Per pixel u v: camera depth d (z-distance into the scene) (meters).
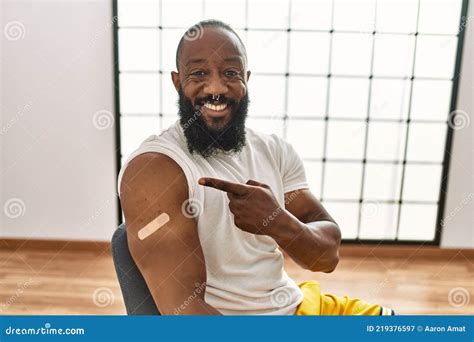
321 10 1.98
